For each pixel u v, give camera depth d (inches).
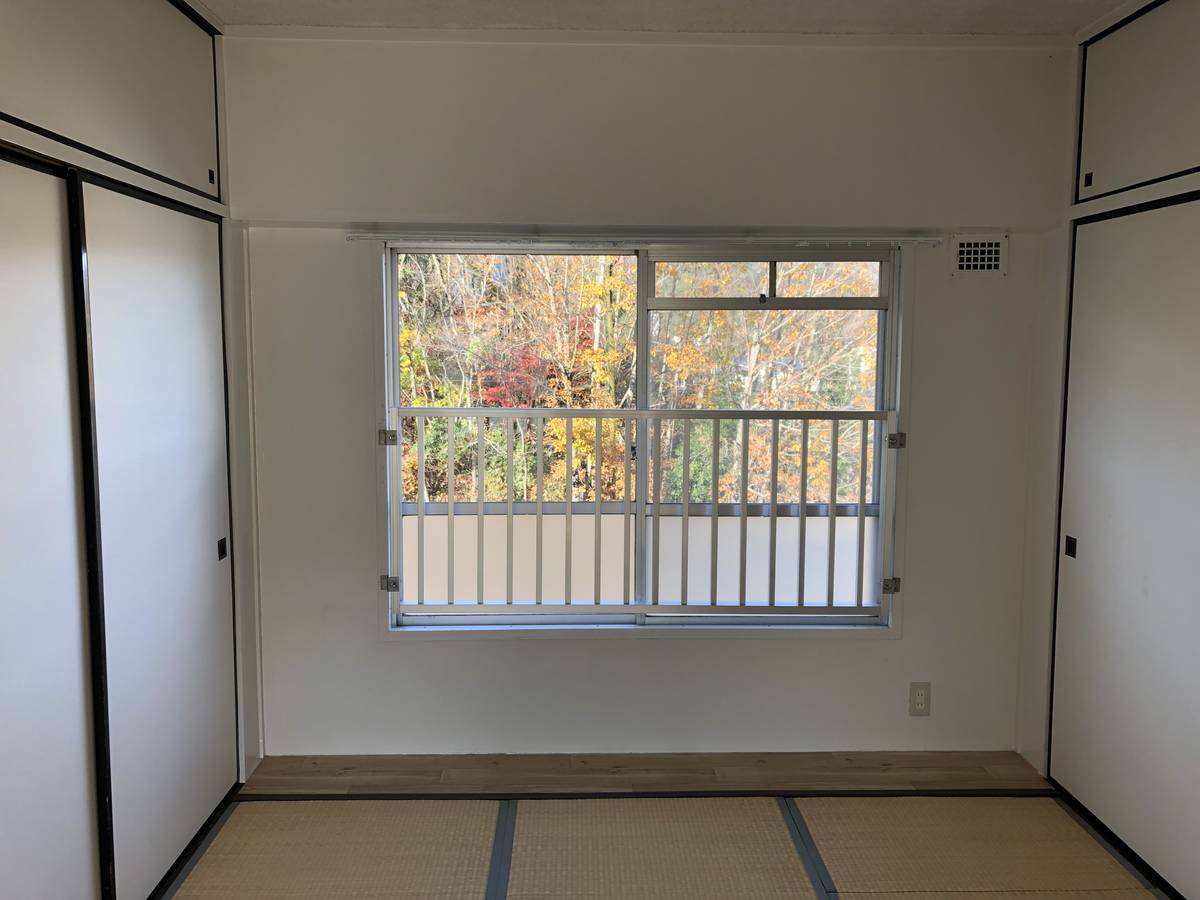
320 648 122.5
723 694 124.3
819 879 96.2
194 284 102.7
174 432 97.5
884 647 124.1
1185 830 91.3
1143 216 98.5
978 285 120.3
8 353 68.3
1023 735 124.2
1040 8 102.8
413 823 107.5
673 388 123.6
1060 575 116.1
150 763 91.8
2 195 67.4
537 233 117.9
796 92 113.5
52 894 74.8
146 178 89.7
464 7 104.0
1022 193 115.1
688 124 113.6
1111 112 104.9
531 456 124.6
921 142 114.5
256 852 101.2
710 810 110.7
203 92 105.2
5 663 67.9
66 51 75.4
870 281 122.1
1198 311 89.6
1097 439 107.3
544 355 123.3
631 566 125.4
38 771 72.6
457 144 112.9
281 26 109.6
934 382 121.4
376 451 120.0
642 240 118.4
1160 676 95.3
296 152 111.9
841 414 120.9
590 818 108.7
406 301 121.8
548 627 123.3
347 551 121.3
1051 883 95.7
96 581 80.3
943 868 98.4
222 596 111.0
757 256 121.3
